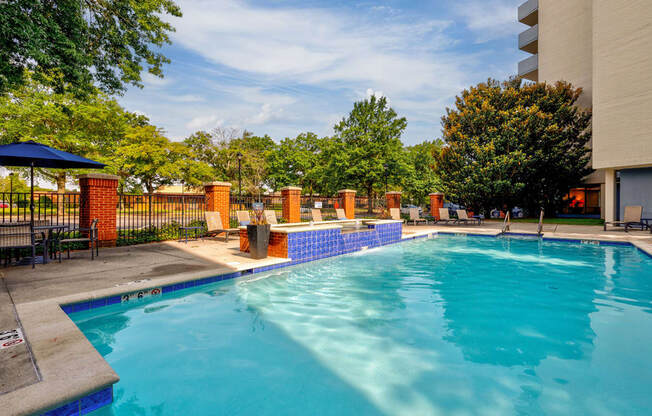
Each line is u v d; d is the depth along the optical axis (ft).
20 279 15.42
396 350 10.35
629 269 22.41
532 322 12.80
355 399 7.72
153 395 7.77
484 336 11.44
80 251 24.53
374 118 88.17
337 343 10.82
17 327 9.57
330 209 61.62
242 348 10.32
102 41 33.78
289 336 11.30
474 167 64.90
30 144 19.65
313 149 136.98
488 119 66.44
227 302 14.74
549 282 19.07
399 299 15.70
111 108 84.94
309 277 19.84
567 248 31.73
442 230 43.39
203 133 113.80
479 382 8.50
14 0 20.49
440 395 7.90
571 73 73.61
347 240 27.48
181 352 9.97
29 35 20.51
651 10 45.50
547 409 7.32
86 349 8.22
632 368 9.19
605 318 13.21
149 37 37.45
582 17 71.36
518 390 8.11
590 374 8.87
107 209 26.94
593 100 52.65
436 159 75.41
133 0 33.68
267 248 21.77
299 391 8.04
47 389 6.41
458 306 14.69
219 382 8.39
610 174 52.47
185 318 12.71
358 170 80.38
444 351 10.28
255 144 134.51
